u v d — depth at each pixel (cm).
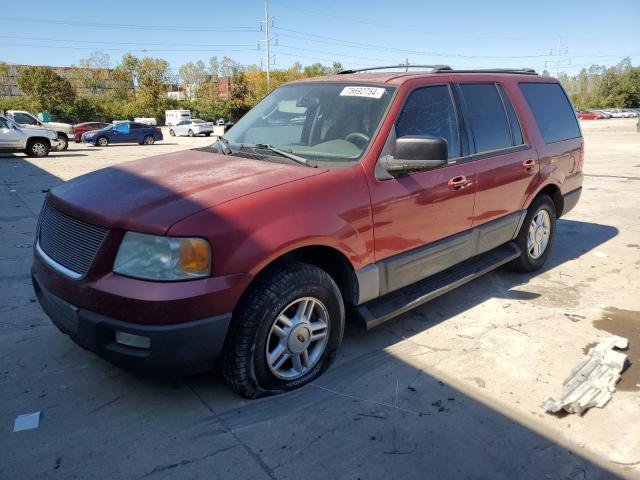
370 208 328
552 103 543
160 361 261
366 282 335
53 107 5694
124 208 275
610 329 408
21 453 256
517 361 355
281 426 280
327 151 353
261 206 282
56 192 329
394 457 258
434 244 385
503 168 442
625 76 9538
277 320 295
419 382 326
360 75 415
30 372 330
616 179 1199
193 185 299
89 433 272
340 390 316
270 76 7775
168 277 257
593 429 283
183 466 249
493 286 500
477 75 453
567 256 607
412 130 366
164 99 6788
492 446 268
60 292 284
